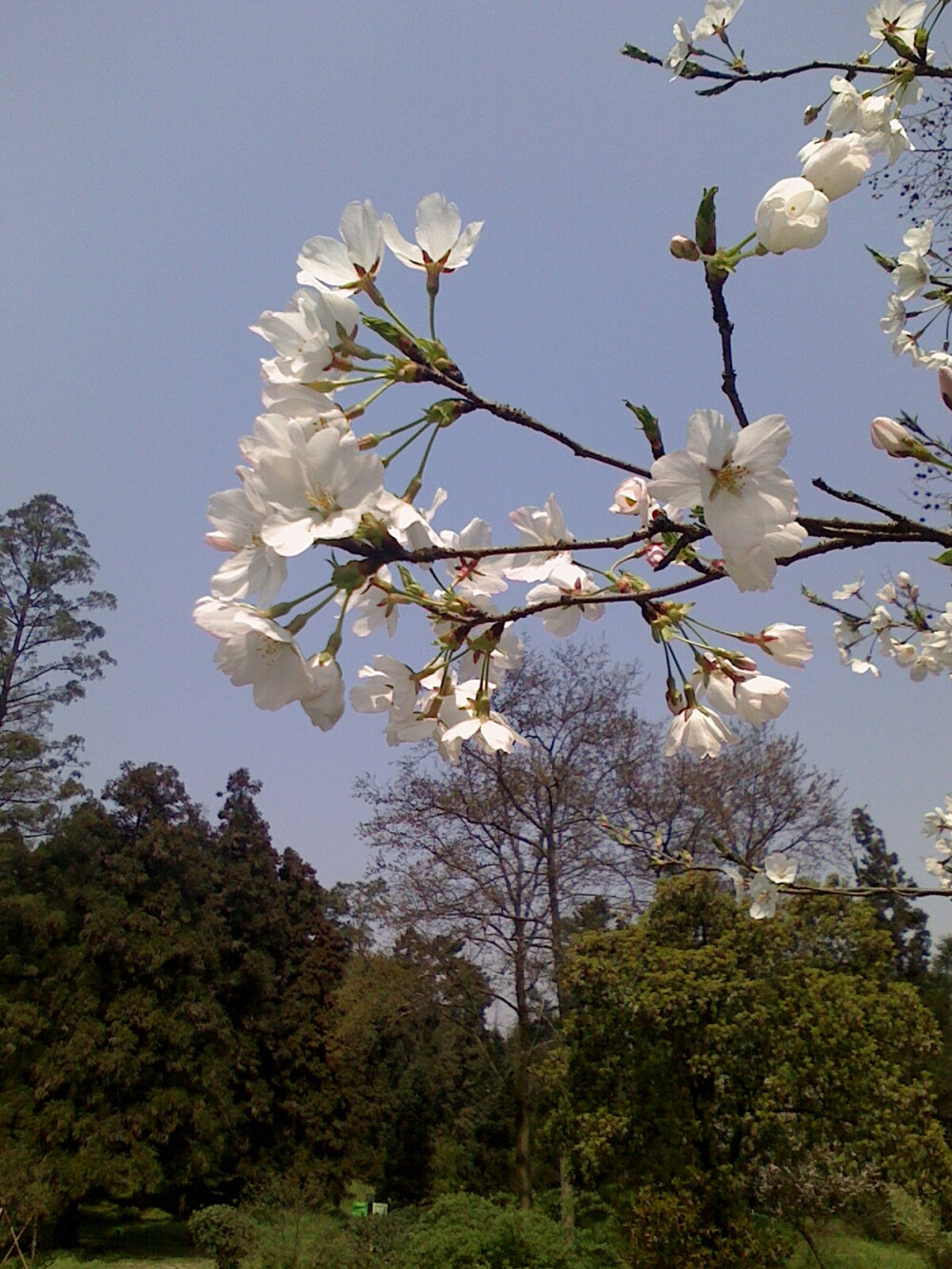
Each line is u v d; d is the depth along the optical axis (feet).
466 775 57.62
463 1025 61.98
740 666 5.98
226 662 4.39
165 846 71.20
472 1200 38.78
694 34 7.88
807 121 8.04
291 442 3.97
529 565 6.16
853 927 35.88
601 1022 36.22
